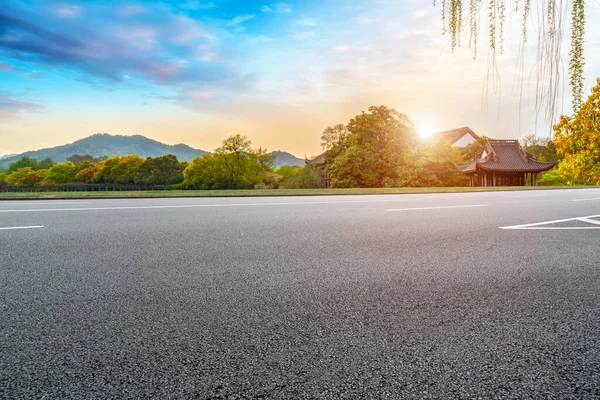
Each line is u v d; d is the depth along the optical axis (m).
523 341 1.76
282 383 1.37
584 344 1.73
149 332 1.81
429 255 3.59
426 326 1.92
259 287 2.55
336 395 1.29
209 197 12.52
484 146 49.31
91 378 1.40
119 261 3.25
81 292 2.41
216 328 1.87
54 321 1.94
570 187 28.14
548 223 5.92
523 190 21.75
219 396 1.29
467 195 14.62
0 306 2.15
